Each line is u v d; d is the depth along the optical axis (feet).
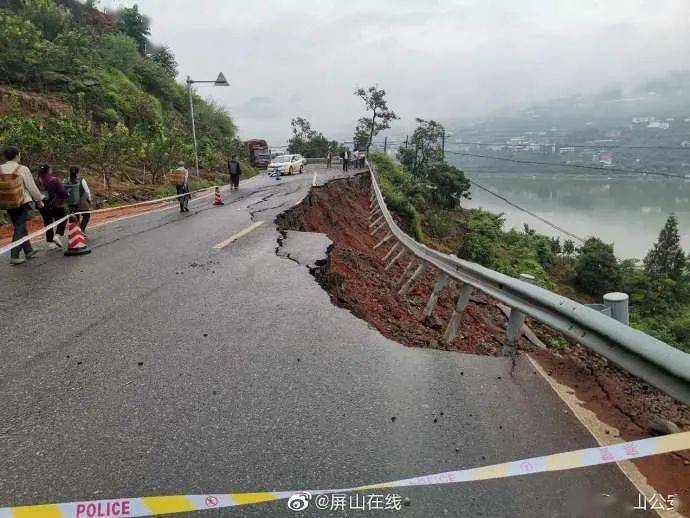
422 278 42.60
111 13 159.22
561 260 132.98
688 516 8.23
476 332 25.09
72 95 83.87
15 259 26.30
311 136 217.77
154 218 45.01
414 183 147.95
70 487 8.92
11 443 10.30
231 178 78.69
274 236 35.37
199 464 9.59
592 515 8.28
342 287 26.18
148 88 123.54
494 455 9.94
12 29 81.76
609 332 11.52
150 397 12.22
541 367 14.38
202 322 17.69
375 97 175.52
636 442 9.87
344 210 75.97
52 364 14.14
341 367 14.10
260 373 13.62
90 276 24.12
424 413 11.60
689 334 93.97
